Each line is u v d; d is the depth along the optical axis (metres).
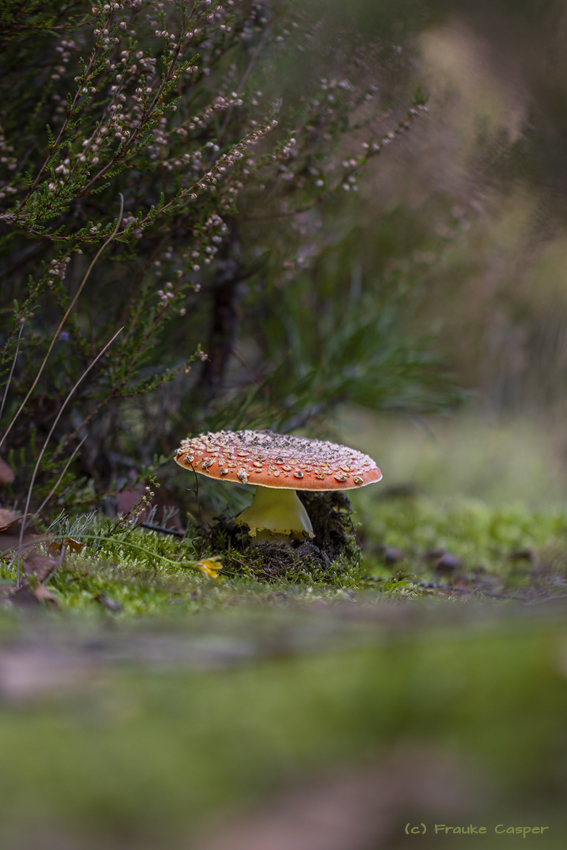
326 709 0.79
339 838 0.61
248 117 1.12
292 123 1.14
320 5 1.17
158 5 1.04
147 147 1.06
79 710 0.78
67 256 1.04
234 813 0.64
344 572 1.06
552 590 1.10
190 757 0.71
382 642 0.86
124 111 1.07
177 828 0.62
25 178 1.04
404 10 1.25
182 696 0.81
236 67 1.15
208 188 1.06
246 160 1.08
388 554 1.21
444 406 1.48
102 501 1.16
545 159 1.42
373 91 1.15
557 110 1.43
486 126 1.40
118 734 0.74
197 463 1.03
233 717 0.77
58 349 1.17
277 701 0.80
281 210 1.20
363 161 1.14
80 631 0.88
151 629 0.88
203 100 1.13
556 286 1.97
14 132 1.13
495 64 1.37
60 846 0.59
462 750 0.72
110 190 1.12
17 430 1.14
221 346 1.26
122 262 1.16
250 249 1.26
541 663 0.84
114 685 0.83
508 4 1.35
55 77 1.06
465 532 1.31
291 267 1.25
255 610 0.94
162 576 0.99
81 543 1.02
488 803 0.65
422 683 0.82
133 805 0.65
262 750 0.72
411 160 1.41
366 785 0.67
